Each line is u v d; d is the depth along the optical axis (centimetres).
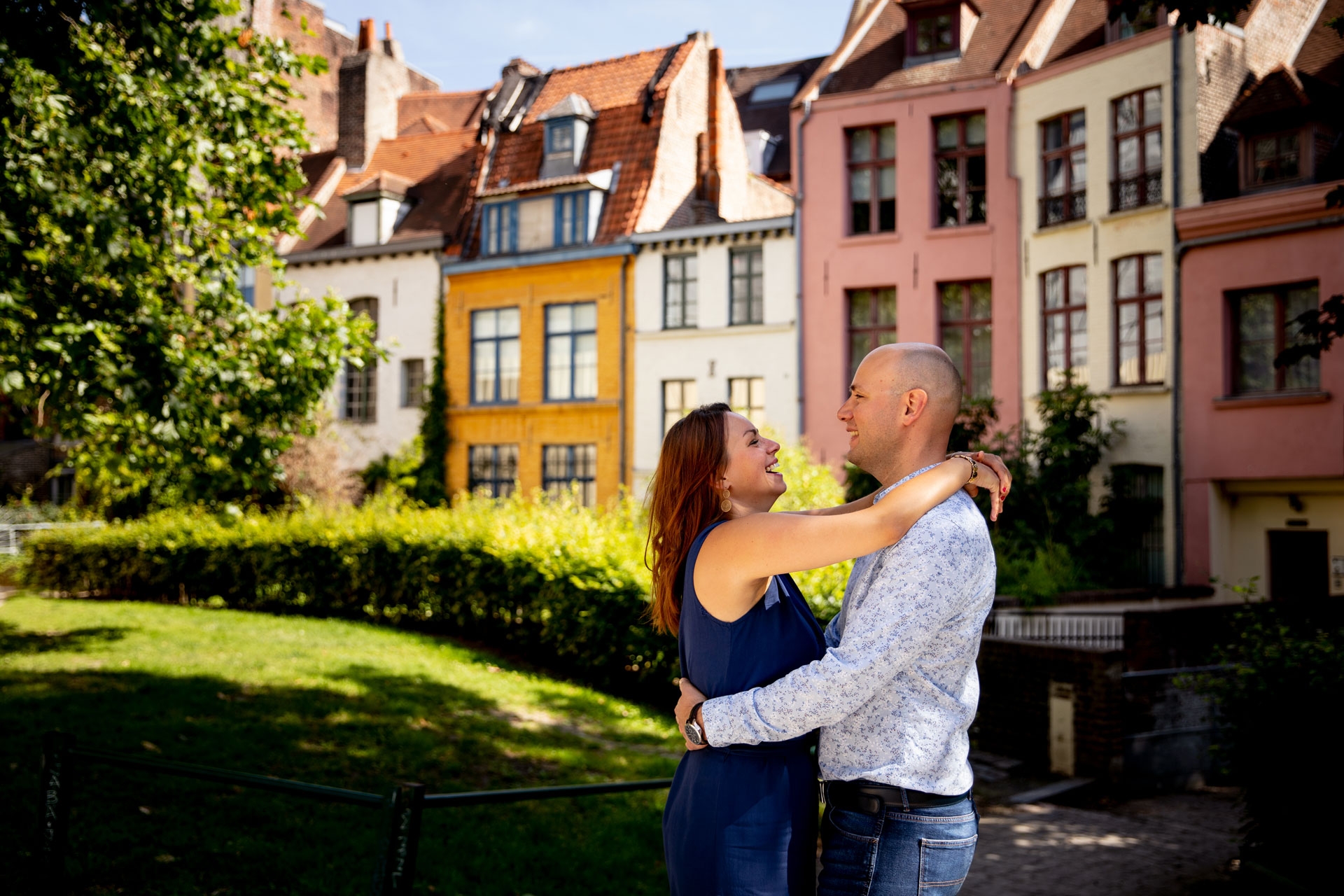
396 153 3161
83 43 830
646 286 2448
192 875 530
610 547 1295
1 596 1967
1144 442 1839
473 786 745
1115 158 1908
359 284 2841
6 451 3244
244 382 1022
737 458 250
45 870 416
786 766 232
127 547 1900
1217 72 1828
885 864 223
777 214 3078
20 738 739
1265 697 604
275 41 1102
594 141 2684
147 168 916
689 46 2780
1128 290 1884
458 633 1512
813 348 2220
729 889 224
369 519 1669
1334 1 2084
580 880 599
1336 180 1705
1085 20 2123
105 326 834
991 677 1188
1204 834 866
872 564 233
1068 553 1681
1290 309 1703
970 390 2106
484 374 2689
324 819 633
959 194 2127
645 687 1240
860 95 2183
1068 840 834
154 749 740
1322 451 1650
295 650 1226
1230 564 1800
